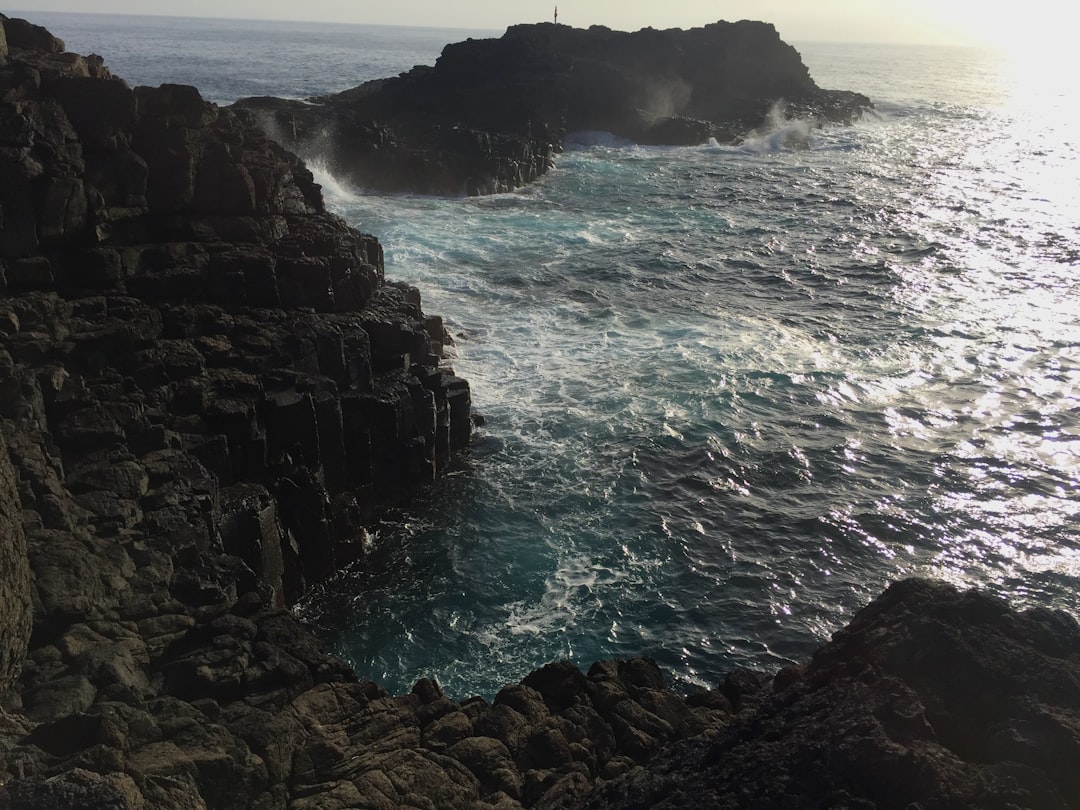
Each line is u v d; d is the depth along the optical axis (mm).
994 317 40781
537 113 79750
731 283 45312
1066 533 25047
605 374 33938
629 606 22141
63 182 22828
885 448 29359
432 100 79500
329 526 23219
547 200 63156
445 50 85250
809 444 29406
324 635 21312
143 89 26438
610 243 51562
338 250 28234
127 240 24812
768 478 27625
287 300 26766
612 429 29953
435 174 63094
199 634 15836
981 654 10406
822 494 26828
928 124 113312
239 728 13680
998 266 48844
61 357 20812
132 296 24062
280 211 29516
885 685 10062
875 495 26781
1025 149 94312
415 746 14688
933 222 59000
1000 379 34188
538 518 25562
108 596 16125
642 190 67625
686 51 103312
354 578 23359
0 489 14086
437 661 20453
